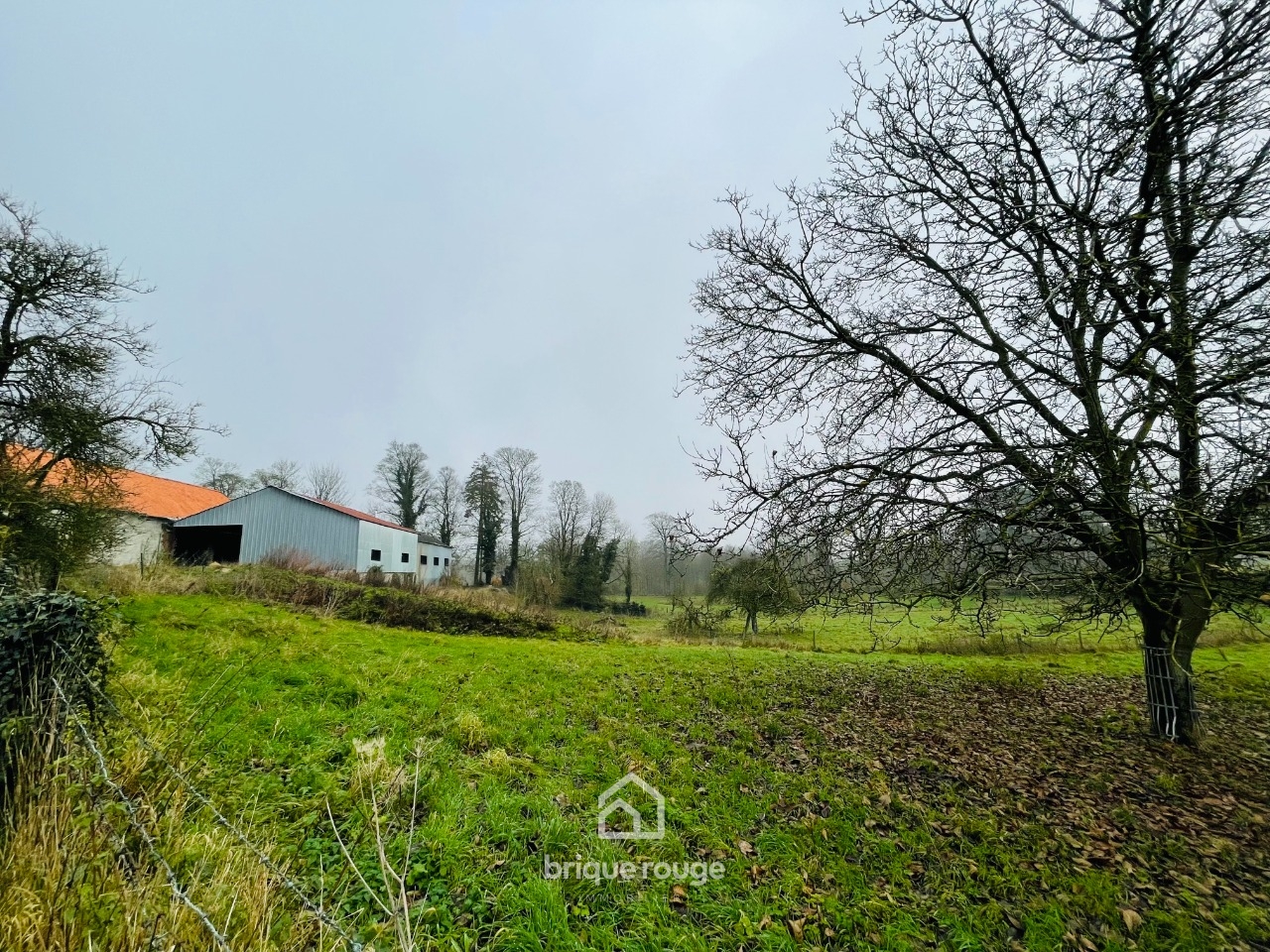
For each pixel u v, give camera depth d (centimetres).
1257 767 566
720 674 1021
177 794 305
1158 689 657
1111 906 333
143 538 2466
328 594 1568
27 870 231
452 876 324
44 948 200
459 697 722
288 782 414
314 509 2803
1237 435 395
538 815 409
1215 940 309
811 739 641
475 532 4497
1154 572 508
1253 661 1214
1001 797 480
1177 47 446
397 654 997
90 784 261
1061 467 440
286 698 625
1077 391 509
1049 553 526
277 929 238
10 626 283
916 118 616
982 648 1455
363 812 371
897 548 552
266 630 1025
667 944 288
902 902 335
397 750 507
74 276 1196
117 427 1234
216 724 485
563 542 3809
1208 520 402
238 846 288
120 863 239
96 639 332
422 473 4612
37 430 1123
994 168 582
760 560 627
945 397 620
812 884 349
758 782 504
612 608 3172
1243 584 450
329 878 302
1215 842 412
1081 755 596
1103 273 422
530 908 305
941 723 725
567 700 766
